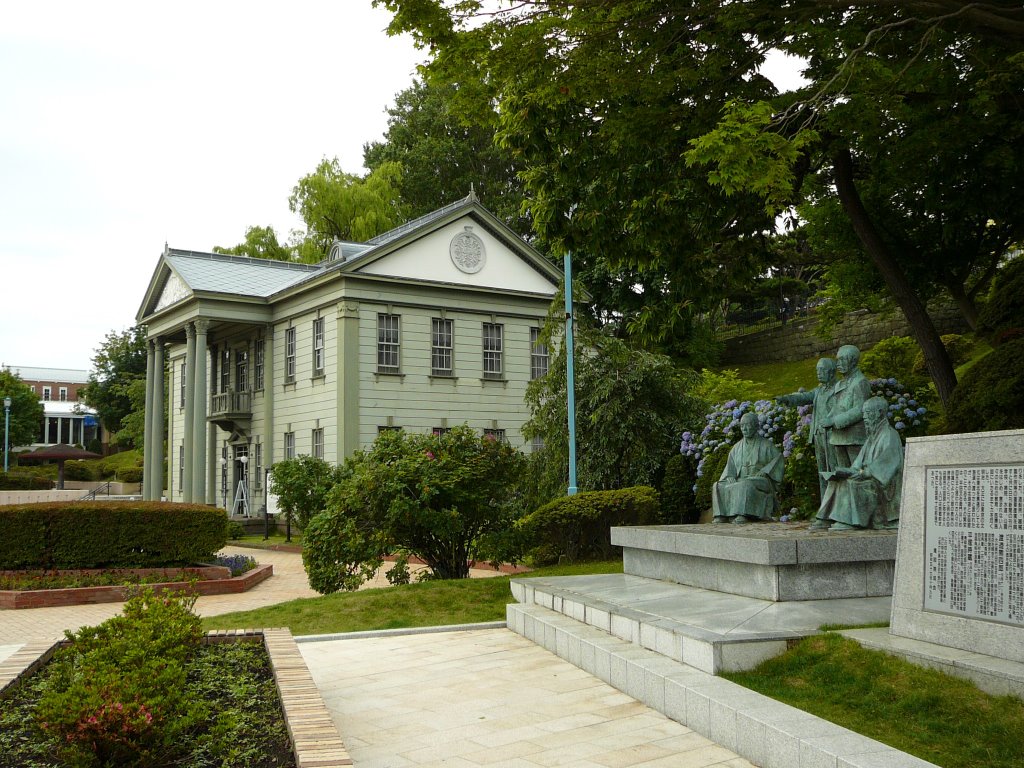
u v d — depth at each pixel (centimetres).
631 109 1031
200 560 1591
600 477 1789
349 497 1259
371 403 2653
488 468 1338
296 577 1795
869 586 737
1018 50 964
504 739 556
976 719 454
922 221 1361
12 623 1202
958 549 546
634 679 647
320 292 2739
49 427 8475
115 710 397
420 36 914
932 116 1047
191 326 3044
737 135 792
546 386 1884
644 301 3169
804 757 440
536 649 859
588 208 1185
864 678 530
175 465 3850
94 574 1497
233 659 632
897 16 974
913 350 2338
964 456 549
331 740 412
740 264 1300
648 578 975
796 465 1220
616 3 893
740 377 3616
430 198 4416
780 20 953
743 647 599
